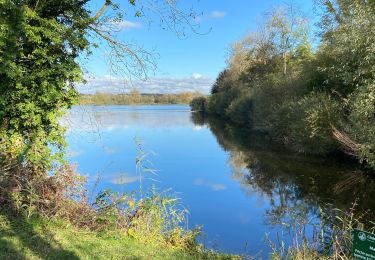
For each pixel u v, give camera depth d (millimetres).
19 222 6461
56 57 8406
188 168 17516
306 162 18562
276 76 29797
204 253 7047
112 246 6230
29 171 7520
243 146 25141
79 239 6273
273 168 17438
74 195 7477
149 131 34656
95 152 19844
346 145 16266
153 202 7621
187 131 35719
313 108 18312
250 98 36969
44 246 5637
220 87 61031
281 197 12469
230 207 11367
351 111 15844
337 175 15484
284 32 35500
